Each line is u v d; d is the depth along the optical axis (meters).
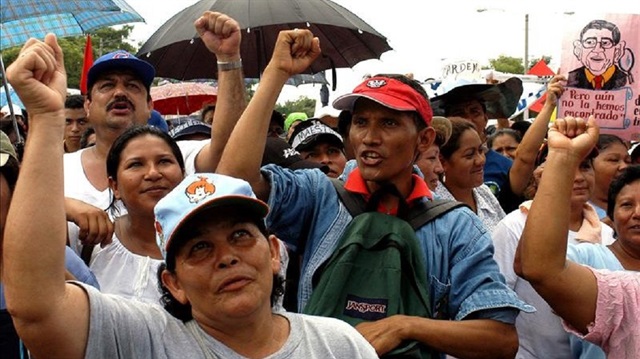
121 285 3.21
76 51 27.31
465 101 6.11
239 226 2.19
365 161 3.04
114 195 3.48
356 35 5.90
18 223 2.00
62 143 2.10
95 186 3.95
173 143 3.45
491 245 3.05
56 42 2.17
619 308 2.87
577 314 2.91
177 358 2.16
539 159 5.17
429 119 3.14
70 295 2.07
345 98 3.08
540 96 13.28
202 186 2.20
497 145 7.16
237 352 2.20
